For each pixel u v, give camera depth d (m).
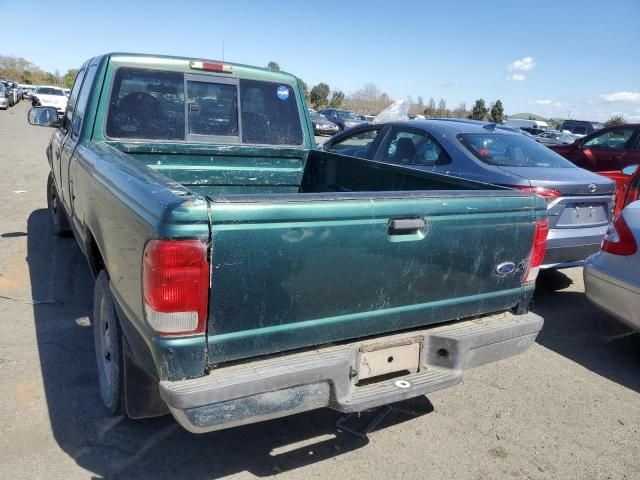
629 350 4.38
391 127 6.43
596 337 4.61
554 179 4.80
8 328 4.08
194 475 2.68
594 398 3.63
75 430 2.94
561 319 4.98
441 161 5.58
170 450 2.85
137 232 2.18
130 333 2.38
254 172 4.43
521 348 2.94
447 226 2.59
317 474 2.74
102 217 2.80
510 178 4.84
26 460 2.68
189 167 4.17
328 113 30.38
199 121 4.20
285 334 2.30
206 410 2.08
